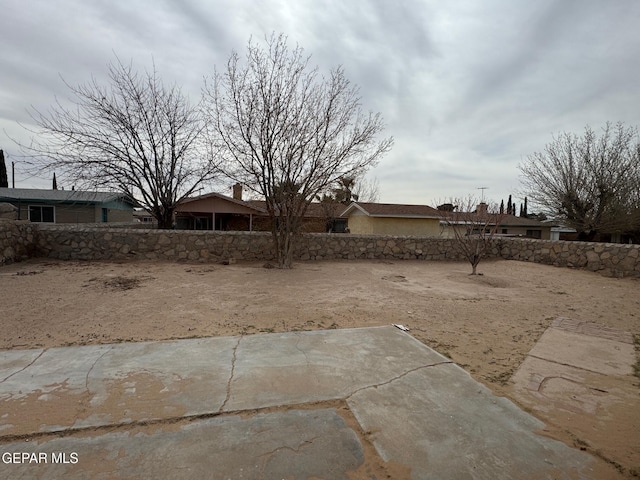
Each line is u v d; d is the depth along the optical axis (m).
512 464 1.98
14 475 1.79
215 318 4.62
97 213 21.20
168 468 1.87
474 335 4.26
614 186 18.36
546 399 2.75
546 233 28.84
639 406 2.68
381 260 11.16
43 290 5.80
